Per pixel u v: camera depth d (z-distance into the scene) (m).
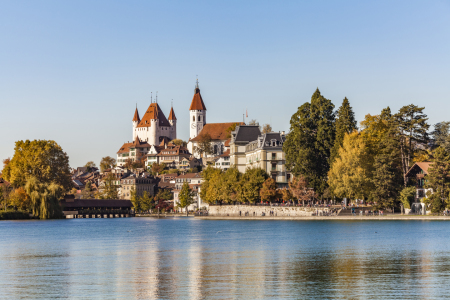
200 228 166.25
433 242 100.69
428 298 54.81
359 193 172.38
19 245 116.12
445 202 159.50
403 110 181.12
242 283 63.19
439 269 70.25
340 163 172.75
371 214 172.25
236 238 121.06
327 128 192.62
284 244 103.81
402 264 74.69
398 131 177.50
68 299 56.69
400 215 164.00
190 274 69.81
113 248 105.50
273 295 56.94
